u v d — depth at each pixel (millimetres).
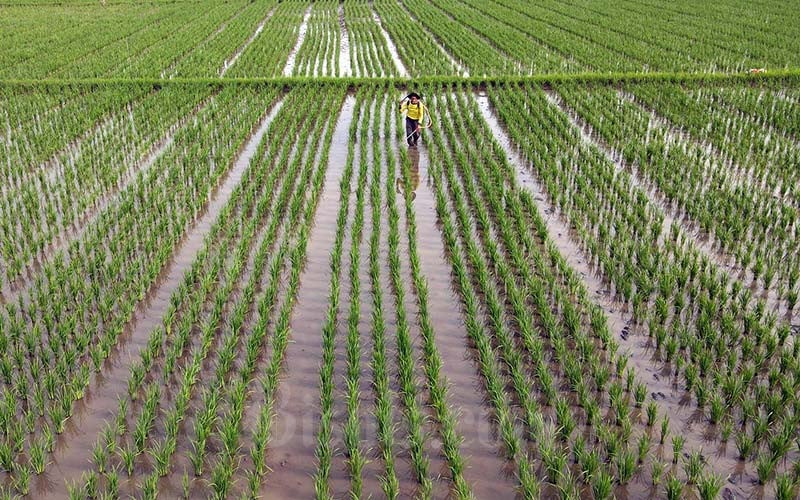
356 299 8273
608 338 7477
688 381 6930
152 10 38875
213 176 12883
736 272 9414
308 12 38531
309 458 6152
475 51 26203
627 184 12461
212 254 10078
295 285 9023
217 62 24906
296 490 5789
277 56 26172
